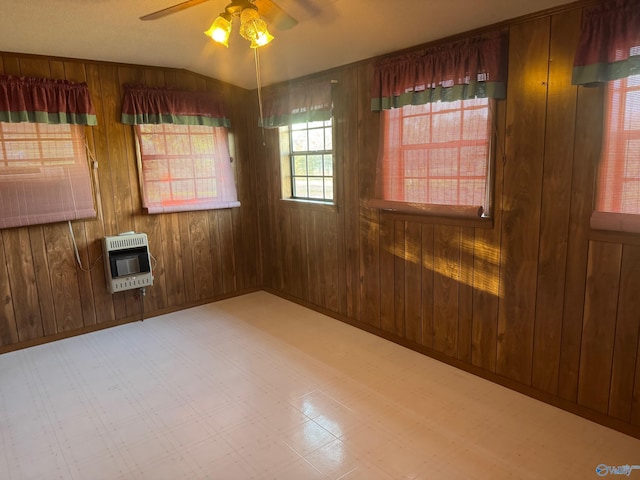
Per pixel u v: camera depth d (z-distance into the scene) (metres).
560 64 2.39
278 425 2.54
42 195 3.58
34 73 3.48
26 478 2.16
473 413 2.61
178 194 4.28
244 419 2.60
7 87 3.32
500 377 2.92
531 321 2.71
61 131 3.62
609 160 2.25
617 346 2.37
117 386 3.02
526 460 2.21
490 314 2.92
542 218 2.58
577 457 2.22
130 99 3.90
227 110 4.49
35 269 3.67
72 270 3.84
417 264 3.33
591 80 2.20
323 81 3.76
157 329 4.01
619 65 2.12
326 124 4.02
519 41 2.55
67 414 2.70
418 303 3.37
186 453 2.31
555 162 2.48
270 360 3.35
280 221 4.61
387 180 3.34
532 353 2.74
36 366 3.34
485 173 2.79
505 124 2.68
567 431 2.43
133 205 4.09
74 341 3.79
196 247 4.54
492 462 2.20
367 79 3.44
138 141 4.02
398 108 3.19
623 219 2.20
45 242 3.70
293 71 3.93
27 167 3.49
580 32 2.25
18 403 2.83
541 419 2.54
